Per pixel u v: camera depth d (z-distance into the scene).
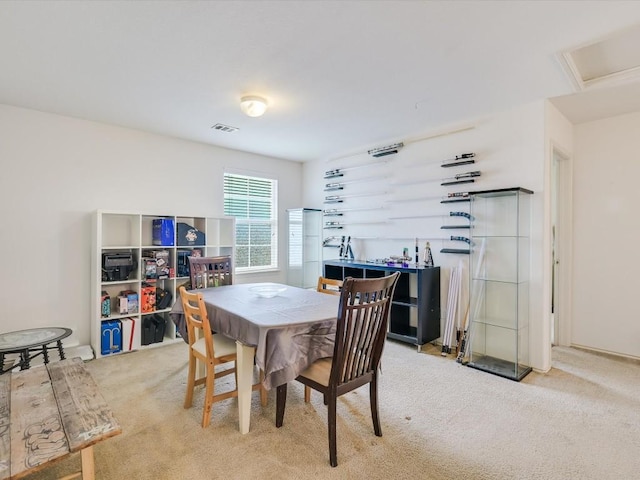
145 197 4.01
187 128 3.88
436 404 2.43
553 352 3.51
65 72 2.53
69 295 3.48
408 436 2.04
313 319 2.04
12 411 1.49
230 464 1.80
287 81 2.69
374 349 2.02
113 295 3.77
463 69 2.48
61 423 1.40
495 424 2.18
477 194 3.23
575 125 3.65
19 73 2.54
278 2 1.76
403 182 4.16
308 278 5.44
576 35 2.04
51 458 1.20
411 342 3.59
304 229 5.50
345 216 4.90
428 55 2.28
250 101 2.92
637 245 3.32
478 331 3.37
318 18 1.89
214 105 3.19
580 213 3.63
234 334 2.16
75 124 3.53
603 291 3.51
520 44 2.14
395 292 3.93
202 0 1.74
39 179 3.33
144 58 2.33
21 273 3.24
